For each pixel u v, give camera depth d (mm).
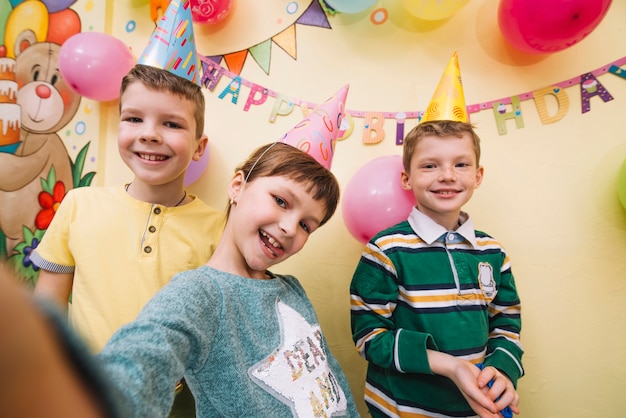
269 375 506
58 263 759
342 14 1017
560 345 948
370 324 783
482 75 978
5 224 869
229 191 656
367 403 832
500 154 970
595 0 759
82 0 1058
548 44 840
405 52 1002
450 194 798
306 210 605
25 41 911
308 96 1032
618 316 929
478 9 975
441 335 754
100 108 1125
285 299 634
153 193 817
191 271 524
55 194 1005
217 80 1062
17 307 168
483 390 654
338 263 1026
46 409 161
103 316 719
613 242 930
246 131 1054
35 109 942
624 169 859
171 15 795
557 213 951
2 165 858
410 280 785
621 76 928
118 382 266
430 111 872
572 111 947
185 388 866
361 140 1017
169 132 754
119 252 751
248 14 1049
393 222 877
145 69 751
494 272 832
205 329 445
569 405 942
